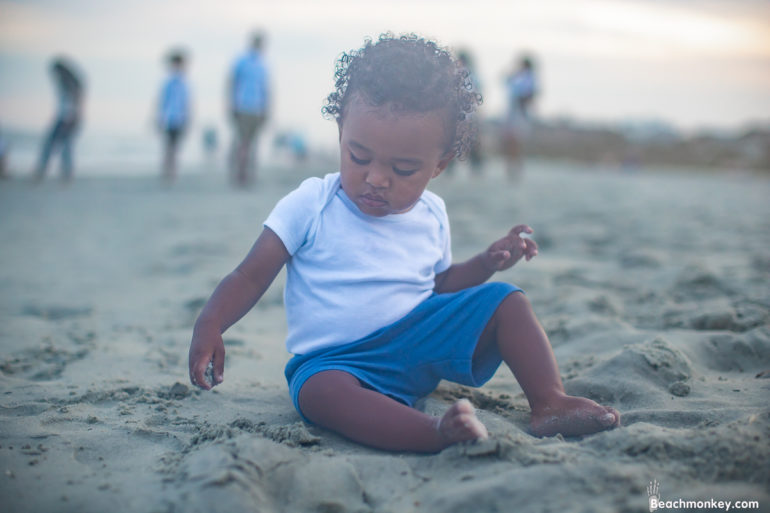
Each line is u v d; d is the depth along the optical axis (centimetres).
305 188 207
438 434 170
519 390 240
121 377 251
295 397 196
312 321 201
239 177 1102
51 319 355
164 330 328
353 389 185
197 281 444
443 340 197
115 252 570
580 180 1497
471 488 150
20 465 169
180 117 1166
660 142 3275
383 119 179
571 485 147
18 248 589
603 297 344
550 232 607
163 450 181
